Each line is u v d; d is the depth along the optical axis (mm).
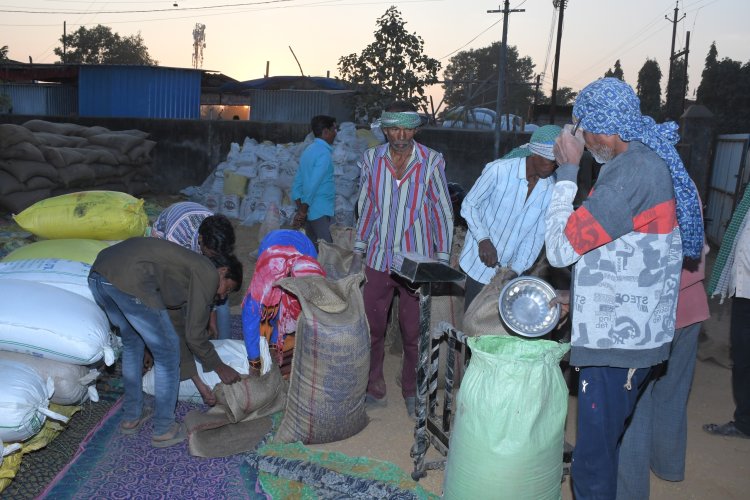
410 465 3496
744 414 3875
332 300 3645
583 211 2402
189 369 3721
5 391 2959
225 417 3621
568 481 3324
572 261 2455
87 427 3738
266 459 3336
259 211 9969
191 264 3299
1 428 2914
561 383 2621
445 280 3078
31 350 3307
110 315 3447
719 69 45188
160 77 17547
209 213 4285
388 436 3801
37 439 3330
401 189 3877
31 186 8555
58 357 3338
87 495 3078
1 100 19531
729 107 44781
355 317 3619
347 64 14156
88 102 17484
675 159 2422
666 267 2465
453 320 4168
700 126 10602
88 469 3289
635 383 2566
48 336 3277
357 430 3756
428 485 3299
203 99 26781
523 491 2555
